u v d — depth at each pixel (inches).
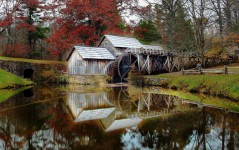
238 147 329.4
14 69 1316.4
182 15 1524.4
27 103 661.9
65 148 326.3
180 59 1428.4
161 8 1749.5
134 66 1316.4
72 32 1572.3
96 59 1283.2
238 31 1074.1
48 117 502.0
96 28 1697.8
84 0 1562.5
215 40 1323.8
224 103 625.3
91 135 381.7
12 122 454.6
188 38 1477.6
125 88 1049.5
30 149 321.7
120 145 341.1
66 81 1315.2
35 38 1761.8
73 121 470.6
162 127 422.3
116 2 1689.2
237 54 1477.6
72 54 1317.7
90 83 1222.9
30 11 1674.5
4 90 938.7
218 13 1152.8
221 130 400.8
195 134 383.2
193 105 613.3
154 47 1526.8
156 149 325.4
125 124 445.1
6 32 1662.2
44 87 1099.9
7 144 340.2
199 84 838.5
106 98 767.7
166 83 1048.2
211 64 1414.9
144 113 541.0
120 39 1453.0
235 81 706.2
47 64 1453.0
